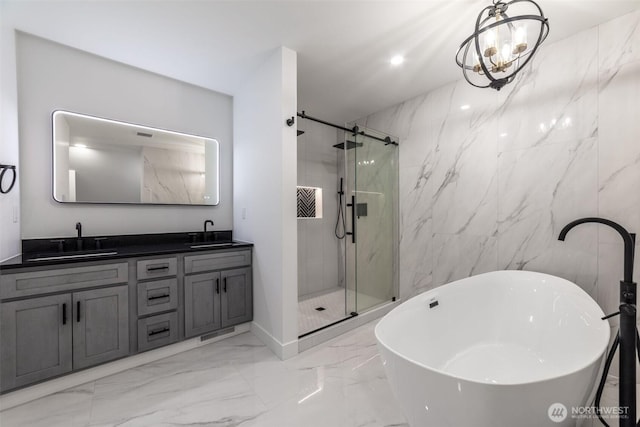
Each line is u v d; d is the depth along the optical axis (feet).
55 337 5.16
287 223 6.69
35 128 6.30
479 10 5.32
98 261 5.62
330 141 12.30
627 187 5.45
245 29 5.90
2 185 5.34
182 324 6.77
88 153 6.98
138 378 5.78
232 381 5.69
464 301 6.34
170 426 4.50
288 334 6.66
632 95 5.38
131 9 5.28
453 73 7.81
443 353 5.77
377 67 7.47
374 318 9.07
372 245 9.48
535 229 6.72
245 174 8.32
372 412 4.80
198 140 8.77
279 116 6.63
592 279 5.90
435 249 8.87
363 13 5.41
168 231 8.27
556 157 6.36
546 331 5.78
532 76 6.70
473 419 3.18
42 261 5.06
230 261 7.56
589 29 5.87
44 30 5.95
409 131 9.62
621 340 3.89
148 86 7.84
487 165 7.58
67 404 4.98
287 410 4.85
